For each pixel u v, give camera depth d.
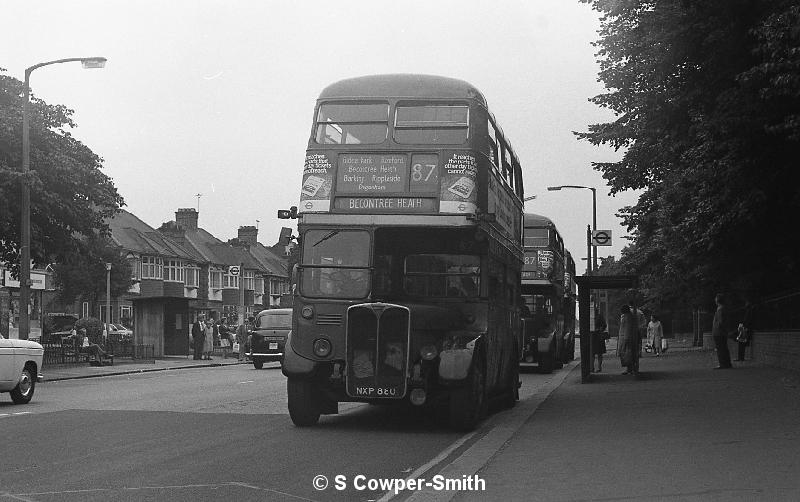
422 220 13.82
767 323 28.48
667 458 10.13
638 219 35.09
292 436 13.03
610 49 20.12
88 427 13.96
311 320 13.76
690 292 42.75
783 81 15.29
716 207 21.33
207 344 46.16
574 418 14.82
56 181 37.38
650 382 22.36
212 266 93.44
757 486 8.29
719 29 16.69
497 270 15.55
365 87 14.32
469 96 14.20
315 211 14.05
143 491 8.66
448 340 13.70
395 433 13.55
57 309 69.94
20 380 18.44
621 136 26.70
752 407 15.35
